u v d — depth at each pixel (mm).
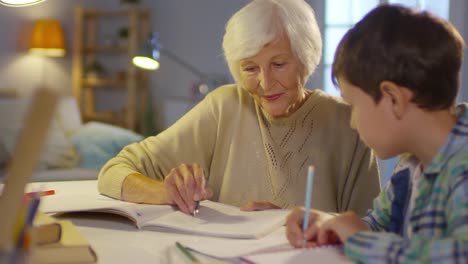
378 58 752
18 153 565
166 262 809
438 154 746
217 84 5070
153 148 1462
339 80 821
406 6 790
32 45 5027
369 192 1433
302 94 1449
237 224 1014
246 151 1469
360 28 788
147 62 4012
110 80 5293
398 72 741
